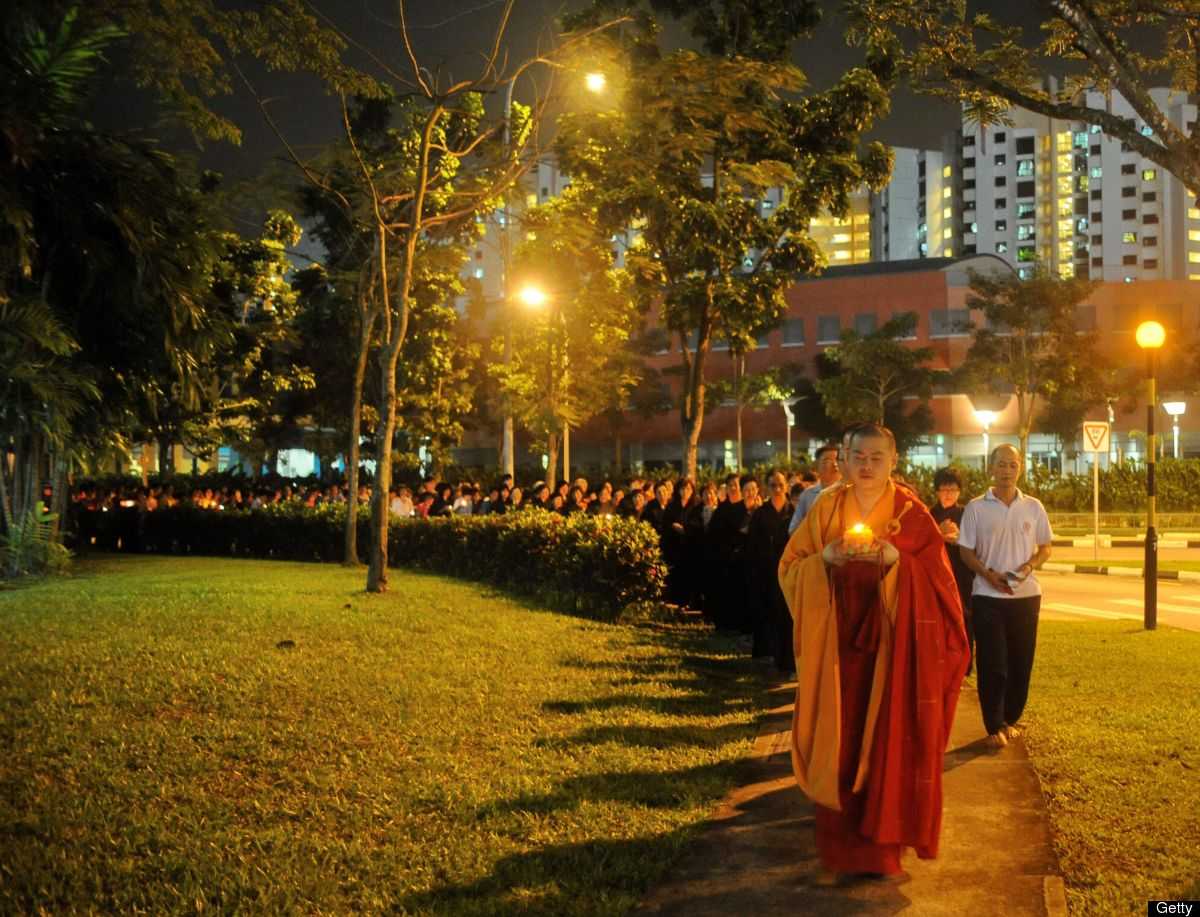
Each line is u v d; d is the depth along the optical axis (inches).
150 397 698.8
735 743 288.0
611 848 203.2
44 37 527.2
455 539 711.1
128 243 586.6
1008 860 195.6
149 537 1000.2
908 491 197.9
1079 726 298.5
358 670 350.9
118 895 177.5
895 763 184.4
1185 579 866.1
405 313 581.3
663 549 598.5
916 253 6082.7
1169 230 5447.8
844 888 183.9
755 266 868.0
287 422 1615.4
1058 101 370.3
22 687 304.5
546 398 1235.9
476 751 269.3
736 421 2837.1
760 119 587.8
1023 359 2006.6
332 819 216.2
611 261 915.4
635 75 566.6
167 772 238.8
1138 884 181.6
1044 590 788.0
